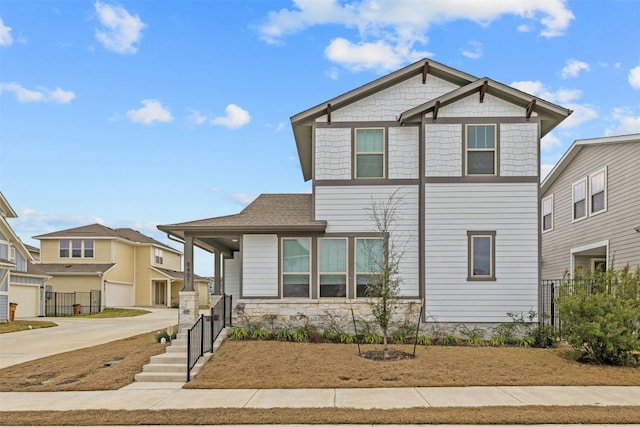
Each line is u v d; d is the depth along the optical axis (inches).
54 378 446.3
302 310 590.6
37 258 1775.3
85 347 642.8
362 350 506.3
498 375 418.9
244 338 553.9
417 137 607.8
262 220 608.4
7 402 362.9
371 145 610.9
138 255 1727.4
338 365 447.5
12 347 657.6
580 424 293.7
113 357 520.4
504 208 584.7
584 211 786.2
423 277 581.9
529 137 590.9
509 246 581.9
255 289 598.5
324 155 610.5
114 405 349.1
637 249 636.1
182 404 348.5
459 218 586.2
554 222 909.2
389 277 527.8
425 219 587.5
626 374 425.4
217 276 731.4
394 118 611.8
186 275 586.9
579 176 805.2
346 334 561.0
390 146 607.8
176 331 657.0
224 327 568.4
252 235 604.7
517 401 346.9
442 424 295.0
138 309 1472.7
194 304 582.2
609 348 443.8
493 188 587.2
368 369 434.9
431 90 613.0
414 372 426.0
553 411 317.1
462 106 595.5
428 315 577.3
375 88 610.2
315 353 489.4
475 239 585.3
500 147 590.9
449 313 577.0
